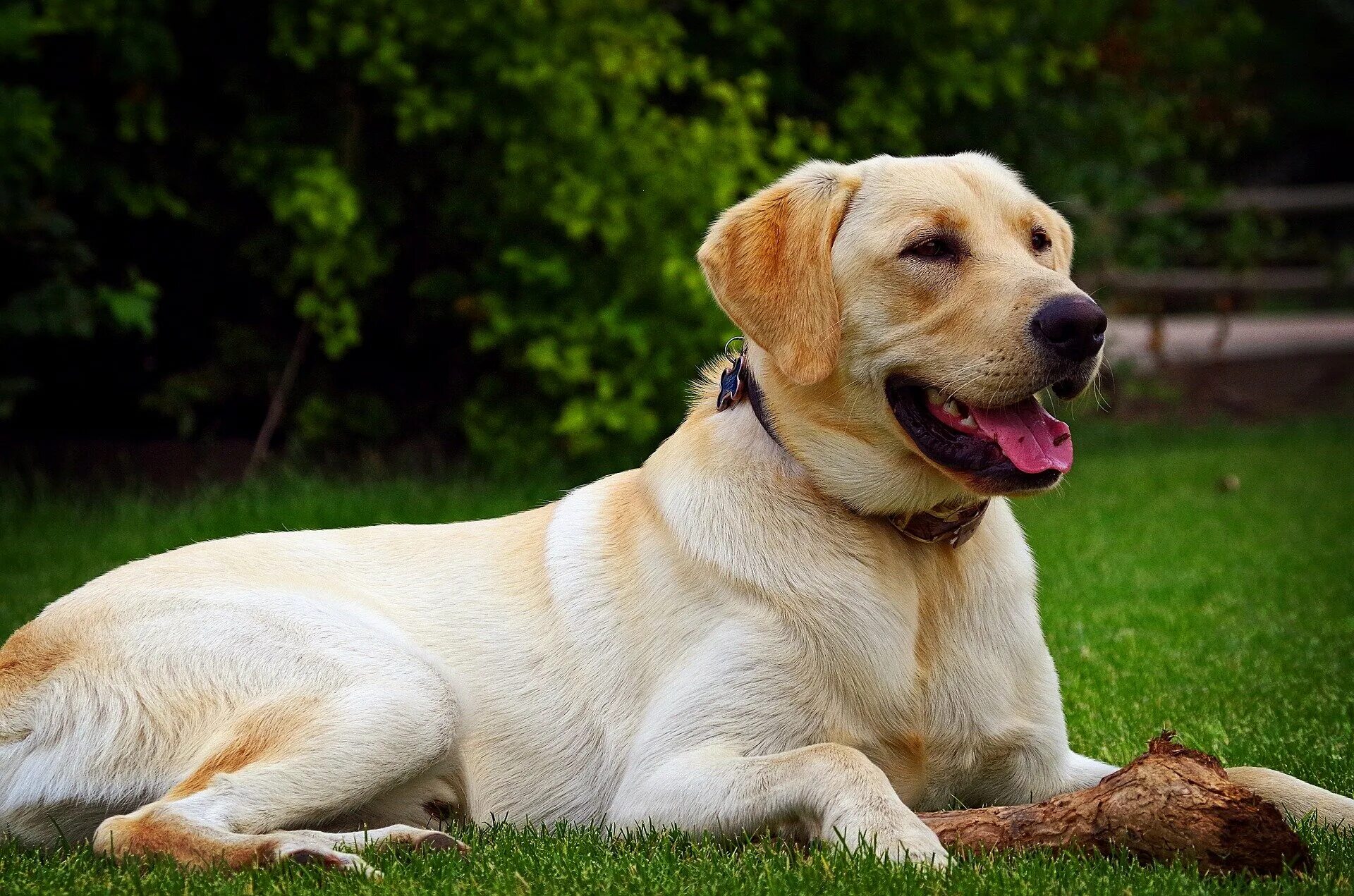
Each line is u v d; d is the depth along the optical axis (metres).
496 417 10.22
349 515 8.66
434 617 4.27
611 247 9.70
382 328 10.64
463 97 9.55
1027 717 4.04
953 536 4.01
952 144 12.88
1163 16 13.86
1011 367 3.74
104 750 3.90
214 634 4.00
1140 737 4.80
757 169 10.20
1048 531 8.91
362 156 10.04
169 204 9.57
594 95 9.95
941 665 3.94
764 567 3.90
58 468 10.26
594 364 10.04
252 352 10.19
